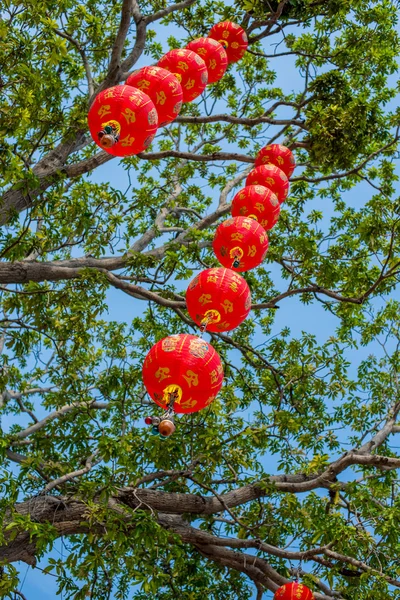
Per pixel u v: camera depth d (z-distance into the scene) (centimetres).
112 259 962
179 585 970
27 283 836
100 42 1068
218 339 1045
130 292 920
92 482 788
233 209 747
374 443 1021
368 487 1020
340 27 1220
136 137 603
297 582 819
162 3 1224
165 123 703
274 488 891
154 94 660
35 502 818
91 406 1170
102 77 1128
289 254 1077
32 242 843
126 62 970
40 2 791
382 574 800
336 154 1038
